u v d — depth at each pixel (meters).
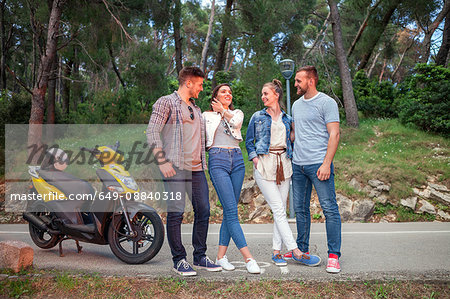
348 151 11.53
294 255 3.98
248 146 4.11
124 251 4.12
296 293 3.01
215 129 3.84
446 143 11.91
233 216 3.73
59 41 15.06
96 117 16.88
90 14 13.52
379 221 7.98
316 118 3.82
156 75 17.52
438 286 3.15
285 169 3.98
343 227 7.16
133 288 3.16
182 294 3.03
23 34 23.78
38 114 11.66
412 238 5.76
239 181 3.90
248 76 14.62
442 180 9.05
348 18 22.86
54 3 12.03
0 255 3.68
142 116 17.47
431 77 13.96
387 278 3.33
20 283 3.21
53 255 4.62
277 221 3.97
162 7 18.05
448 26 17.80
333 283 3.21
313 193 8.66
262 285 3.18
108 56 18.55
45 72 11.88
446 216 7.99
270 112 4.09
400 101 16.02
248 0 16.14
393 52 27.95
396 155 10.90
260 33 15.47
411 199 8.30
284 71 8.27
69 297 2.99
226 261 3.84
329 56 17.92
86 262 4.21
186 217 7.89
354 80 17.84
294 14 16.55
